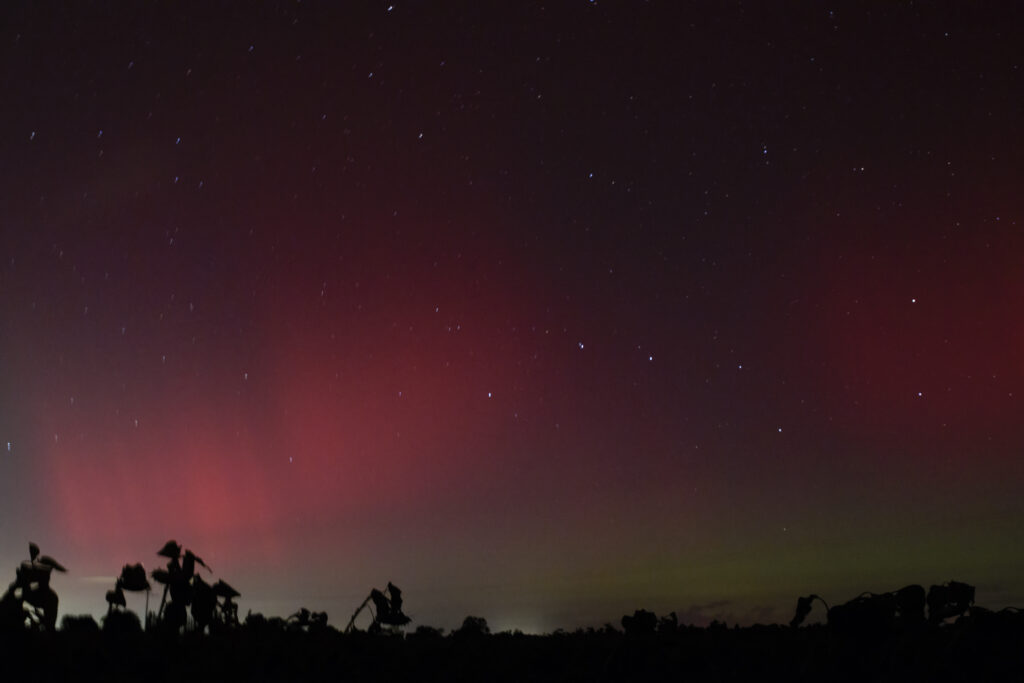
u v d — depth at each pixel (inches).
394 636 118.4
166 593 110.0
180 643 101.9
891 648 105.0
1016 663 99.9
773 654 109.0
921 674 99.5
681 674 102.4
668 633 120.5
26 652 93.0
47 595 107.0
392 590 123.6
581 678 100.8
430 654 107.2
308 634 114.3
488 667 103.5
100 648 96.6
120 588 108.6
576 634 125.8
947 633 109.3
